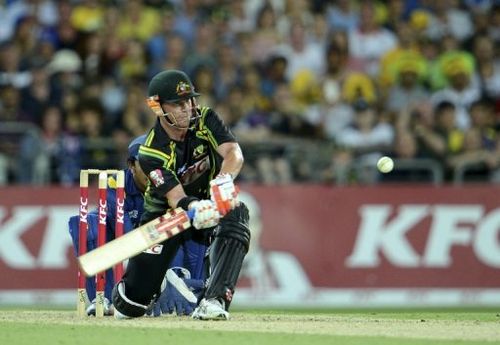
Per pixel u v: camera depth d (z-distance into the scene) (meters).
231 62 55.00
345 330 23.97
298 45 56.84
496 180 51.12
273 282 47.12
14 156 49.19
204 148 25.25
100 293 27.38
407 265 47.94
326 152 50.34
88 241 28.72
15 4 57.38
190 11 57.69
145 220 26.12
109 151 49.50
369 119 53.12
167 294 27.70
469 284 48.12
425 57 57.38
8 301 45.69
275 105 53.47
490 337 22.72
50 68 53.25
